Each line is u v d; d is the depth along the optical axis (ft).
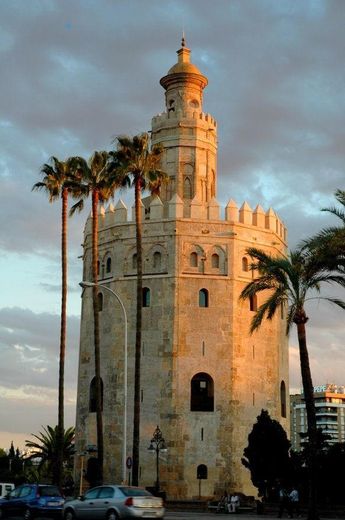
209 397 242.17
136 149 205.05
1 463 438.81
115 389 247.09
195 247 252.01
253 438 214.28
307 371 154.61
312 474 152.46
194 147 276.62
